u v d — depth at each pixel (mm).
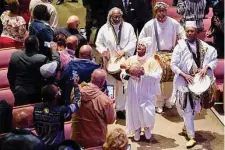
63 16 14031
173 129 9648
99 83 7574
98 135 7586
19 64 8445
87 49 8352
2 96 9070
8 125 7871
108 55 9828
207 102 9008
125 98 9789
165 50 10305
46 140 7277
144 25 10617
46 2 10688
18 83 8531
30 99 8555
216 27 11375
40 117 7273
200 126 9812
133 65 8828
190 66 8969
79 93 7402
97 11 12141
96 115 7484
